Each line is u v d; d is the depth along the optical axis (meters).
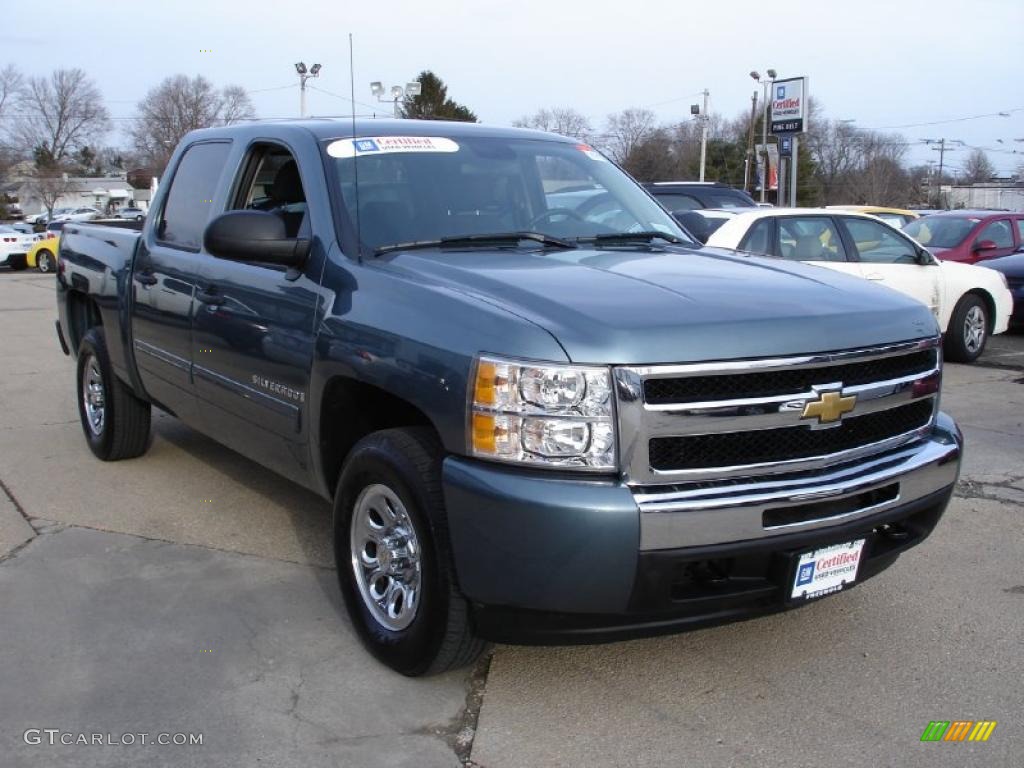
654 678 3.61
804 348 3.15
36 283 23.53
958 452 3.66
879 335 3.36
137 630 3.98
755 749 3.16
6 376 9.80
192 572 4.59
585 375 2.95
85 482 5.99
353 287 3.72
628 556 2.93
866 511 3.28
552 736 3.23
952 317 10.64
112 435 6.20
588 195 4.73
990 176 90.62
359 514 3.69
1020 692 3.52
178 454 6.62
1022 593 4.39
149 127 55.34
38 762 3.07
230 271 4.52
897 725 3.30
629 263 3.85
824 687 3.55
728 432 3.05
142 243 5.58
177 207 5.38
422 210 4.19
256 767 3.06
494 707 3.41
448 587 3.22
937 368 3.67
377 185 4.21
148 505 5.55
